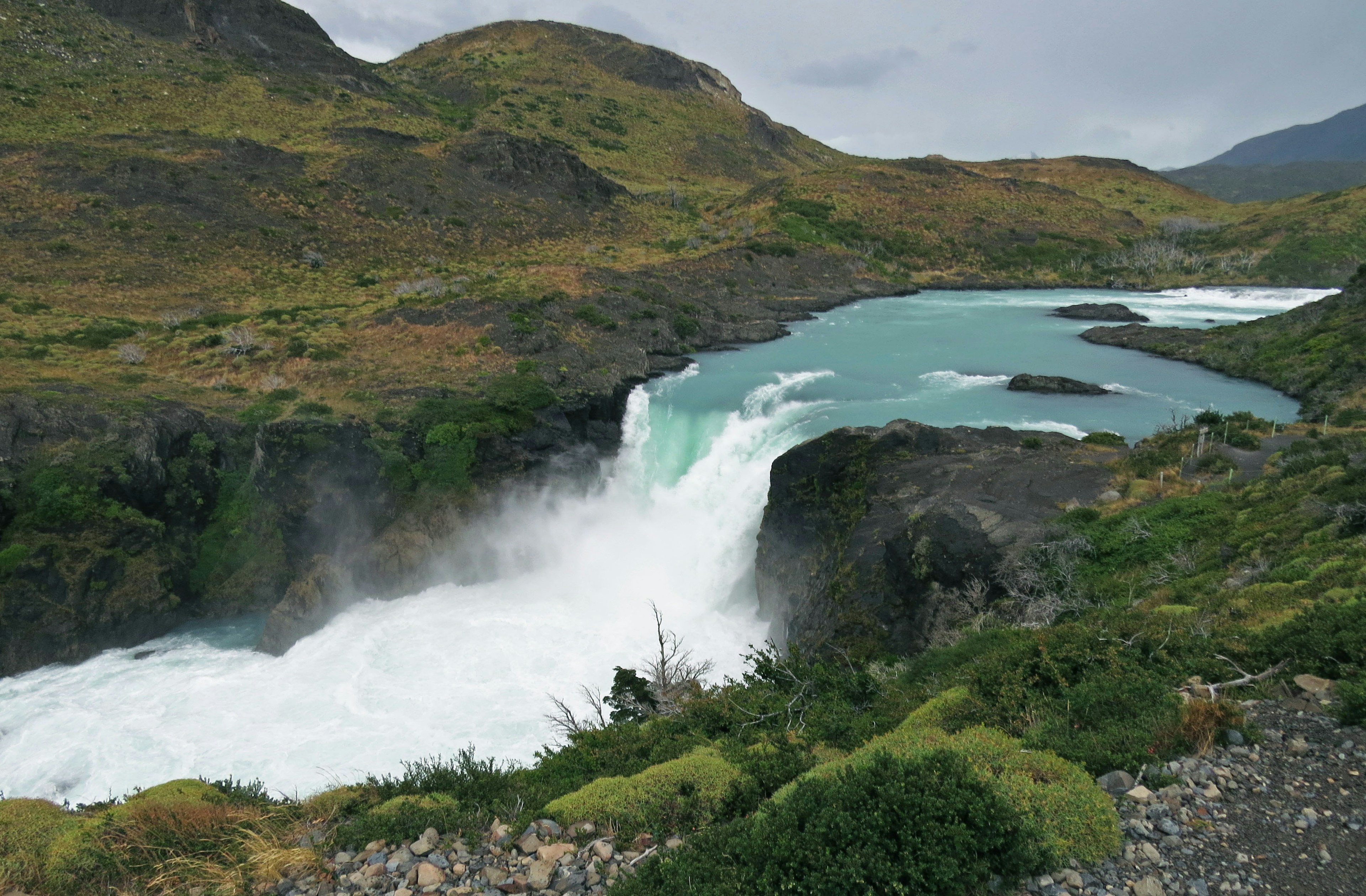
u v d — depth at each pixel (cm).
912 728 1094
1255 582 1625
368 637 2717
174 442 2966
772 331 5950
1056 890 658
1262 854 676
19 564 2505
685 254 7844
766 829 733
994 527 2228
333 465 3102
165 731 2175
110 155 7188
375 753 2059
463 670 2495
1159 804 754
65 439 2778
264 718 2239
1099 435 3128
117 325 4400
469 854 888
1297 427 3203
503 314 4738
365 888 839
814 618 2381
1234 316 6581
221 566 2966
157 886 900
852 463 2817
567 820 933
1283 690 978
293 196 7506
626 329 5309
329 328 4628
